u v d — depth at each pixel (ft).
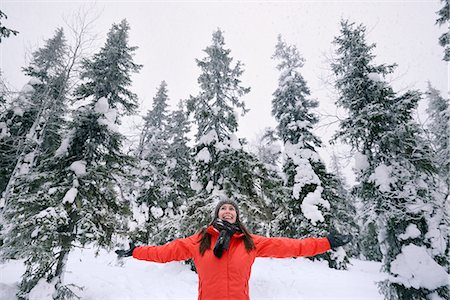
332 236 8.68
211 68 50.31
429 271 29.17
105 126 35.17
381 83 38.75
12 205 30.19
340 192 78.33
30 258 29.43
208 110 45.32
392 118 36.99
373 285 36.35
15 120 45.52
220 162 41.42
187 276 39.06
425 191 32.30
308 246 8.66
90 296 29.94
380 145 37.78
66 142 34.35
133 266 49.67
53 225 27.58
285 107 65.10
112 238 34.50
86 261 50.65
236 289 7.93
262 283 35.42
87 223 30.53
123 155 37.42
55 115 37.50
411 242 32.81
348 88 40.91
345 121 39.75
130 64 41.98
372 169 37.81
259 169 40.50
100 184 34.81
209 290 8.02
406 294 30.01
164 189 67.10
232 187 38.99
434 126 31.73
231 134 44.50
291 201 55.57
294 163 56.80
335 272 44.52
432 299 28.76
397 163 35.42
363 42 43.27
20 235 29.22
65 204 29.68
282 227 56.85
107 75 39.99
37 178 31.50
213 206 37.37
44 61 52.47
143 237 62.03
